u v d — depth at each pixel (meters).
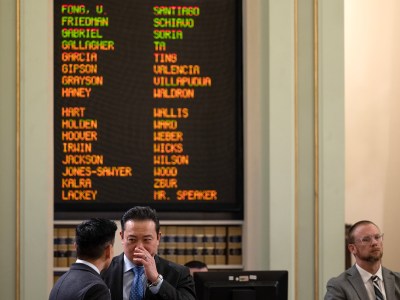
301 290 10.98
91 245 7.05
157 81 11.53
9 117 10.67
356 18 14.10
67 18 11.46
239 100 11.55
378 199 13.80
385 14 13.92
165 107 11.53
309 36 11.12
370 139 13.91
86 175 11.42
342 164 11.05
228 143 11.56
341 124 11.08
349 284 8.59
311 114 11.08
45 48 10.72
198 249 11.63
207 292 7.82
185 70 11.56
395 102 13.71
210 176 11.54
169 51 11.56
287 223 10.98
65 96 11.42
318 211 11.02
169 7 11.57
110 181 11.45
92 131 11.45
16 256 10.59
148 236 7.30
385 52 13.88
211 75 11.57
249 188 11.28
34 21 10.71
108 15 11.51
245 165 11.42
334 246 11.00
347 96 14.08
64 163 11.40
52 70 10.94
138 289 7.45
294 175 11.02
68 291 6.82
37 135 10.67
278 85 11.03
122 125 11.48
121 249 11.34
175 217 11.52
